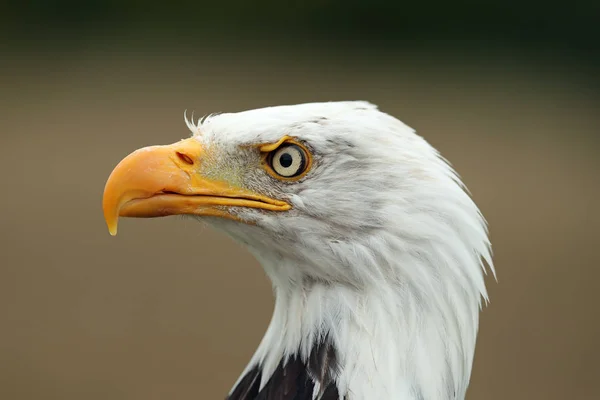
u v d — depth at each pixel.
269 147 4.98
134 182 5.08
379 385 4.71
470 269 4.84
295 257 5.03
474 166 23.23
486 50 32.69
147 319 14.20
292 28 33.31
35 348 13.19
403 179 4.82
